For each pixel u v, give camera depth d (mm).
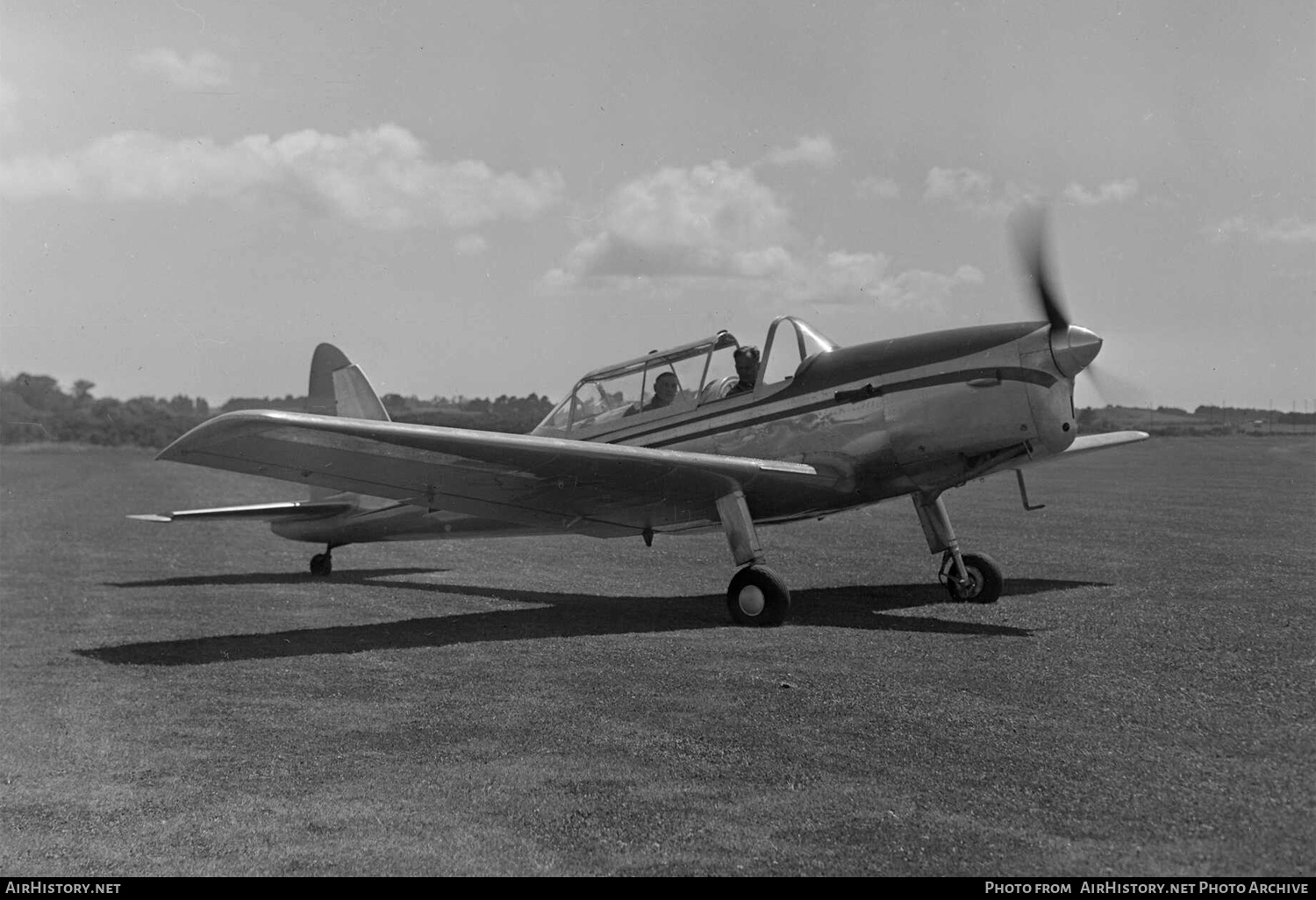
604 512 7957
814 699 4543
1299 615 6699
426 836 3125
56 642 6652
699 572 10516
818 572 10109
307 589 9438
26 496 25266
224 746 4133
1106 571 9375
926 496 7965
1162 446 53375
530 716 4434
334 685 5172
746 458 7523
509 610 7859
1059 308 7039
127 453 53156
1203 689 4574
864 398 7602
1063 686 4684
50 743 4219
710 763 3699
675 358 8602
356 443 6281
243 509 10477
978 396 7227
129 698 4984
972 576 7852
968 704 4391
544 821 3205
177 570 11148
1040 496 21609
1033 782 3381
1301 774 3379
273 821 3291
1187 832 2932
